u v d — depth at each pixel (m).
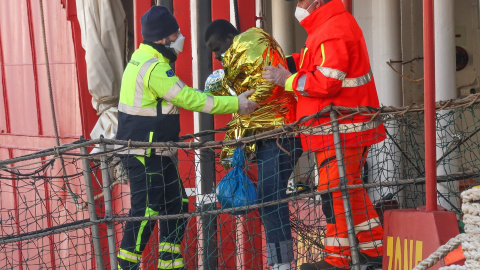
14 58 22.80
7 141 23.42
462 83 20.36
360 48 10.12
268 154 11.09
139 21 15.83
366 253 10.23
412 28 19.42
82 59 19.53
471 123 17.30
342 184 9.77
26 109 22.41
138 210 11.41
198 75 14.71
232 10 14.98
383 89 17.00
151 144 10.40
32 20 21.72
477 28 20.11
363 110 9.74
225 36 11.44
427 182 8.73
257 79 10.91
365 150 10.43
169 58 11.50
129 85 11.27
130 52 19.41
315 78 9.77
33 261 21.58
